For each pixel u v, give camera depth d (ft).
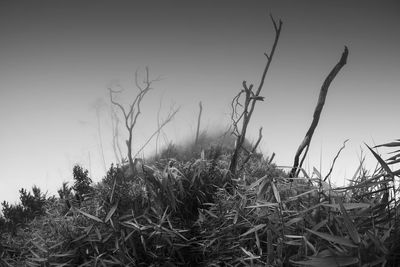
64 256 3.46
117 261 3.20
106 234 3.40
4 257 3.82
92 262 3.33
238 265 3.22
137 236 3.39
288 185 3.70
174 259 3.35
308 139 3.86
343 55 3.73
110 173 3.91
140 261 3.32
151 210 3.57
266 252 3.23
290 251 2.98
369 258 2.60
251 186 3.41
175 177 3.74
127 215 3.41
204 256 3.34
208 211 3.51
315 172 3.50
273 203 3.24
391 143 2.97
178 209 3.61
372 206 3.05
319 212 3.09
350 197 3.40
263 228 3.31
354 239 2.56
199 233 3.49
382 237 2.70
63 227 3.63
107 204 3.59
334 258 2.59
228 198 3.63
